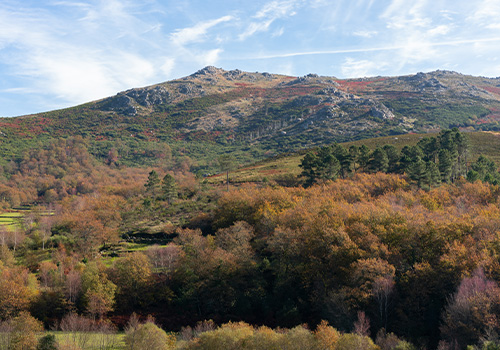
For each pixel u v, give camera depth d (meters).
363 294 56.03
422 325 54.56
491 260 52.19
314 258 67.94
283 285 70.12
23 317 57.72
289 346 46.19
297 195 108.88
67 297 71.56
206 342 48.66
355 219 73.62
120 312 71.88
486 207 80.50
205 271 74.44
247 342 47.88
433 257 62.16
